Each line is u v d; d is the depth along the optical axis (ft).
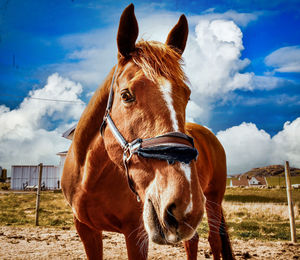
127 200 7.38
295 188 108.27
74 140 8.09
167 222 4.32
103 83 7.25
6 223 25.80
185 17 6.95
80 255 14.47
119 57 6.21
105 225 8.00
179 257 14.56
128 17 5.72
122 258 14.43
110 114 6.19
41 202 47.80
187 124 12.64
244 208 40.78
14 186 105.19
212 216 11.48
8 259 13.53
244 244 17.93
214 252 10.94
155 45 5.72
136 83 5.19
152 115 4.99
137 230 7.45
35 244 16.71
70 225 25.55
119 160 5.90
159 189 4.59
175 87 5.18
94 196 7.55
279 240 20.03
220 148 12.96
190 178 4.44
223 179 12.56
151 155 4.72
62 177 8.91
